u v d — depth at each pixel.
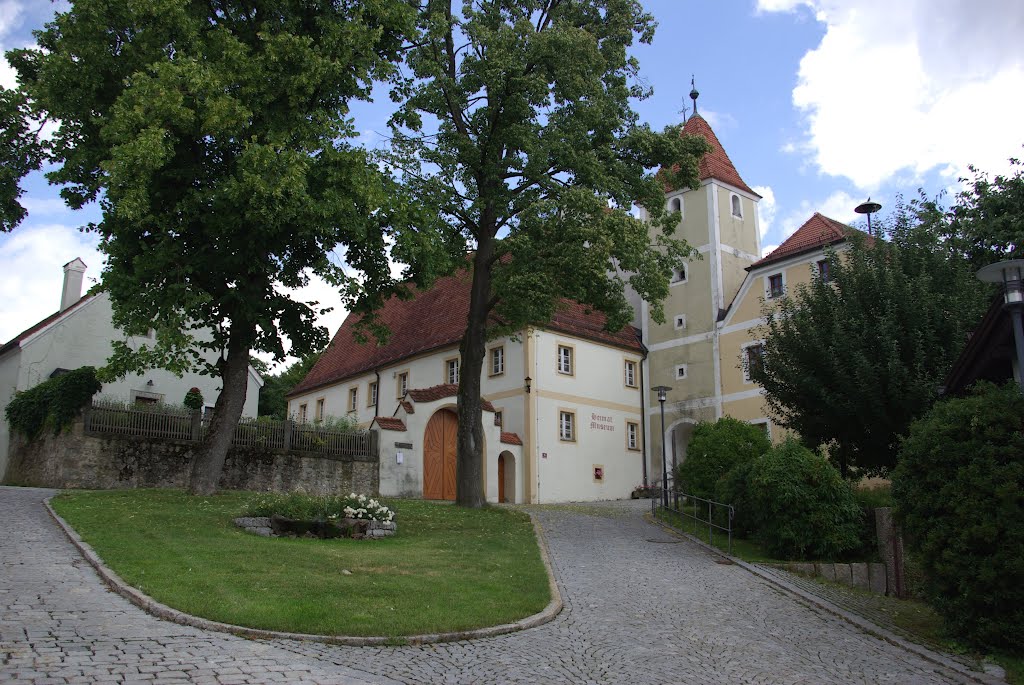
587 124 21.33
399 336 41.22
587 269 19.39
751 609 11.73
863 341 19.17
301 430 25.69
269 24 17.64
